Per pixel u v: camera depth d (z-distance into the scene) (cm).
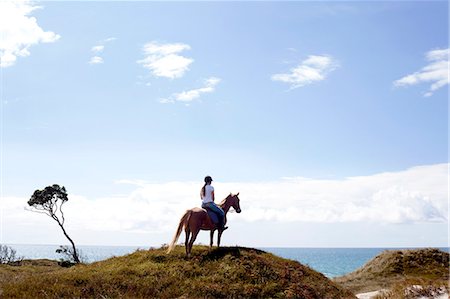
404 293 2553
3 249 5462
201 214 2280
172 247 2242
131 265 2234
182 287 1981
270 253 2544
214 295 1964
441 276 3756
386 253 4406
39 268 3844
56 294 1819
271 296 2009
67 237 5988
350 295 2295
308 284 2181
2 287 1975
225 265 2194
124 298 1836
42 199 6091
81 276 2036
